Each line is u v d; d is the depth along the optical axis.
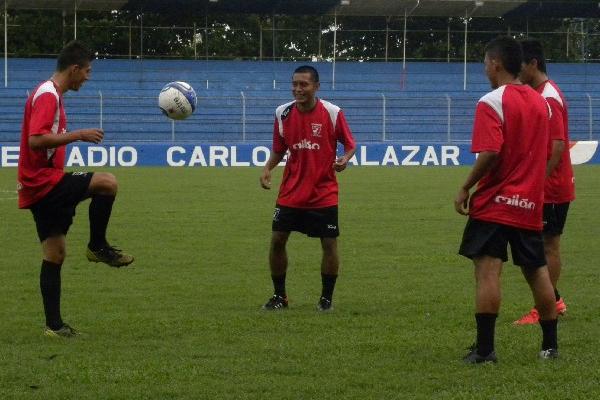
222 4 49.12
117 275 12.02
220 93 49.34
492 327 7.22
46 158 8.05
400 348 7.79
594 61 55.28
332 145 9.79
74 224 18.05
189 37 53.88
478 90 50.47
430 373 6.98
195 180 30.98
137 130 46.19
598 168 38.09
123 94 48.50
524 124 7.02
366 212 20.55
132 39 52.72
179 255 13.94
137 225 17.94
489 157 6.90
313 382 6.72
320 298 9.90
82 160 40.09
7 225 17.69
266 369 7.10
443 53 55.75
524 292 10.68
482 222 7.12
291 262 13.17
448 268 12.62
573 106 49.38
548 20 55.44
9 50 51.00
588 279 11.75
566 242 15.67
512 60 7.15
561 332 8.47
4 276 11.84
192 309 9.72
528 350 7.69
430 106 48.72
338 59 55.69
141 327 8.71
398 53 56.03
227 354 7.61
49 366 7.20
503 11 50.78
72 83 8.12
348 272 12.30
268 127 47.06
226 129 46.88
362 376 6.89
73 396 6.39
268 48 54.62
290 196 9.69
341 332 8.49
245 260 13.44
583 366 7.12
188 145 40.94
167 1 47.97
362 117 48.00
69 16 52.38
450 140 47.28
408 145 42.31
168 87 10.06
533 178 7.08
